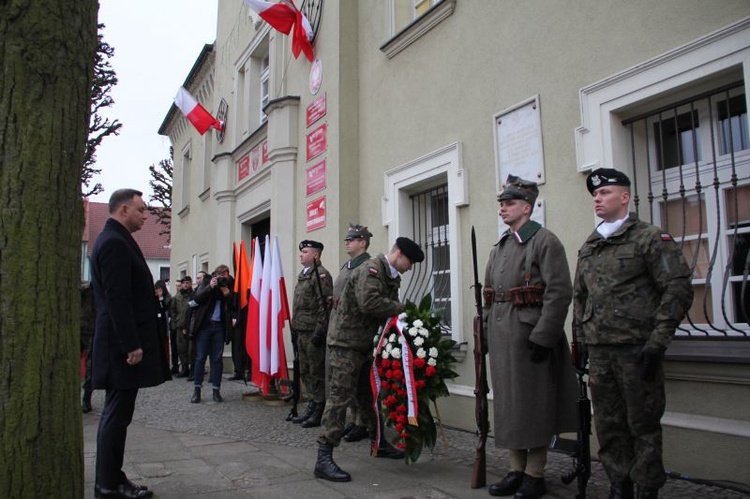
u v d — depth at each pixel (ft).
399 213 22.00
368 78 24.44
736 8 11.75
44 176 7.49
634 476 9.73
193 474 13.57
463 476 13.25
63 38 7.77
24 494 7.07
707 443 11.73
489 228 17.74
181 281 36.76
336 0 25.36
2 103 7.31
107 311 11.53
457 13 19.51
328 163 25.34
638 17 13.62
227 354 38.09
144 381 11.62
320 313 18.69
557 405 11.48
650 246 9.77
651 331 9.71
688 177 13.35
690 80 12.44
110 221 12.00
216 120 41.45
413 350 13.96
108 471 11.43
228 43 42.24
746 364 11.05
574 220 14.94
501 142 17.37
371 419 15.78
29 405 7.18
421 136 20.95
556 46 15.76
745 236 12.27
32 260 7.34
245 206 36.70
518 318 11.52
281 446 16.58
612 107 14.07
